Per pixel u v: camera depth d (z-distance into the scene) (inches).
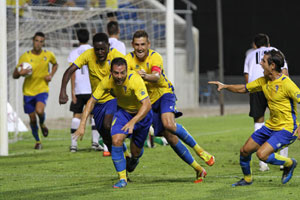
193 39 2564.0
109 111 816.9
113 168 887.7
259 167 876.0
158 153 1071.6
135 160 737.6
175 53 2524.6
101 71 799.1
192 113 2388.0
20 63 1179.9
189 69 2554.1
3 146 1084.5
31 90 1194.6
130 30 2192.4
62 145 1293.1
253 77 885.2
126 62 663.1
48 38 2044.8
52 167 905.5
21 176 809.5
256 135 686.5
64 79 781.3
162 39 2281.0
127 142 1316.4
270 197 620.4
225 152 1079.0
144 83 681.6
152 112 716.7
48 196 646.5
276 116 676.1
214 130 1620.3
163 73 717.3
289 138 670.5
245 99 3240.7
